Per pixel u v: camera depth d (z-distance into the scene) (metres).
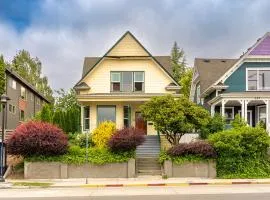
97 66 39.16
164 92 39.09
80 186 24.80
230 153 28.67
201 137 34.22
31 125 29.16
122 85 39.25
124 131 29.39
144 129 39.09
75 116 42.59
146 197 18.48
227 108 40.62
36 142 28.25
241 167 28.72
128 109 39.16
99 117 38.94
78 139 34.41
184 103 32.69
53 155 28.80
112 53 39.25
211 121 34.31
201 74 44.69
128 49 39.41
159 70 39.38
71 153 29.02
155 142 35.88
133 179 27.84
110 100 37.84
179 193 20.12
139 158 31.16
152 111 32.28
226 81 38.66
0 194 20.91
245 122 33.44
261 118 39.28
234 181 26.41
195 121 32.72
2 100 27.09
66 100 61.25
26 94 57.59
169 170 28.72
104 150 29.23
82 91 38.94
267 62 38.91
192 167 28.75
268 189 21.97
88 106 39.00
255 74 38.88
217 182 26.05
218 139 28.84
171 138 33.19
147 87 39.19
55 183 25.92
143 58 39.38
